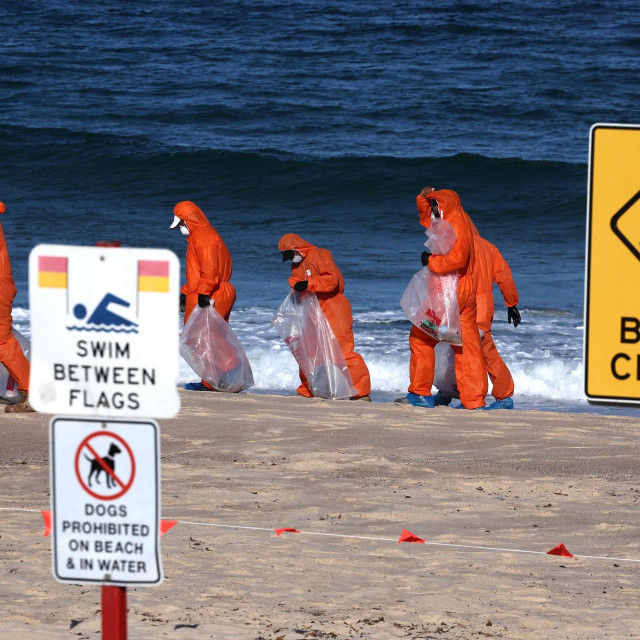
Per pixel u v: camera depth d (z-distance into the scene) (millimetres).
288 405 38469
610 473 29734
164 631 16828
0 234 34188
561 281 77812
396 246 91125
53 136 120438
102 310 10102
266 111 134750
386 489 27734
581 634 17359
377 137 126312
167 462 29938
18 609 17828
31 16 190250
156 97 140625
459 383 40594
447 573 20922
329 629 17281
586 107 138250
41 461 29547
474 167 111688
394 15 192250
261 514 25203
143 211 104188
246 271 80688
